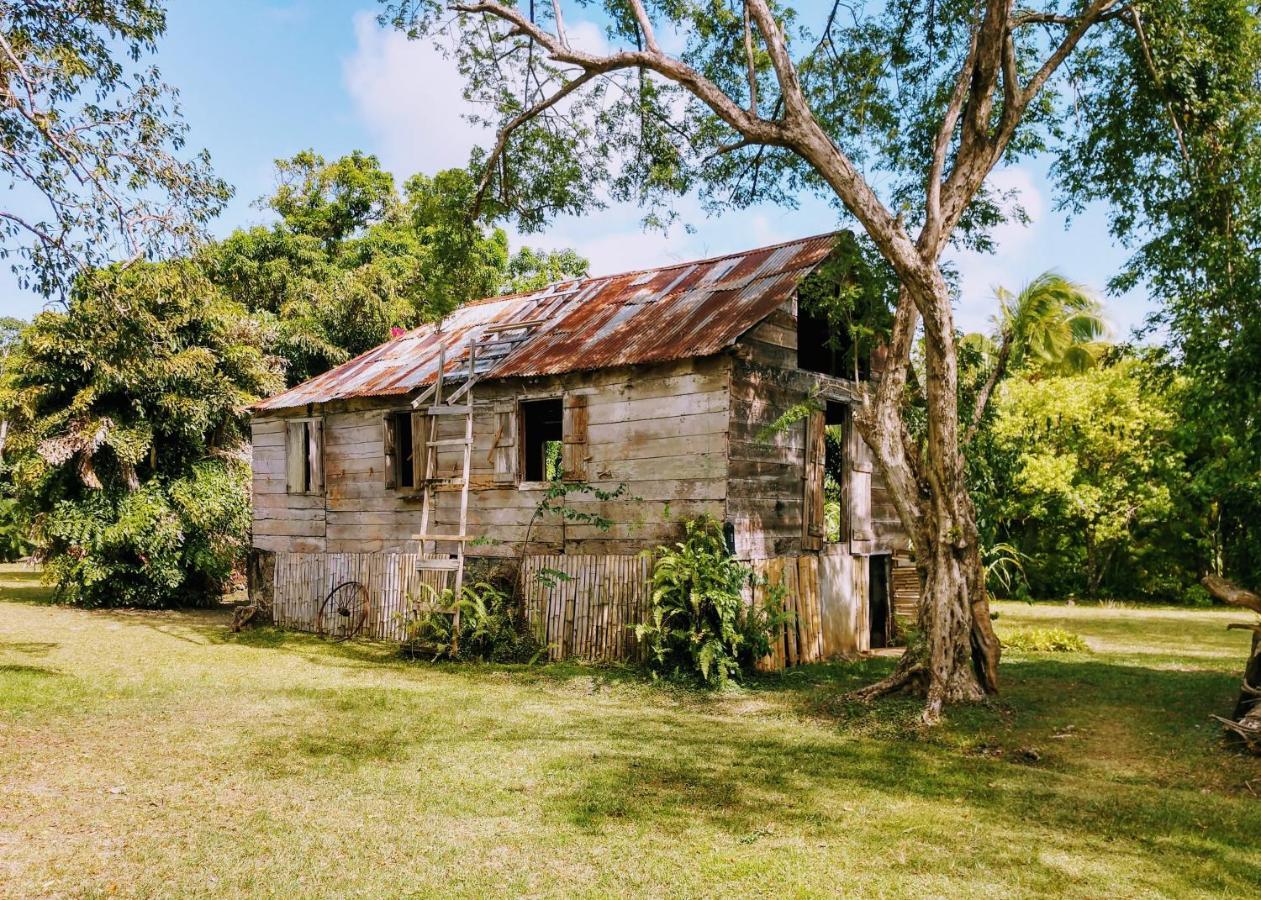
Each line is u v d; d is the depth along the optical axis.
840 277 10.34
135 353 11.03
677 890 4.37
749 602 10.49
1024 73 10.30
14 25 9.45
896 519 14.25
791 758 6.87
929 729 7.72
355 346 26.80
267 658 11.93
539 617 11.62
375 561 13.68
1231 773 6.43
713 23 10.91
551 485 12.30
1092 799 5.88
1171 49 9.30
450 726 7.84
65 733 7.40
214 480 18.61
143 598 18.31
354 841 4.99
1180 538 20.53
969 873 4.61
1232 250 8.46
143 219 9.52
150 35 9.88
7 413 17.77
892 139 10.60
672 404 11.22
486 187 11.83
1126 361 20.38
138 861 4.68
